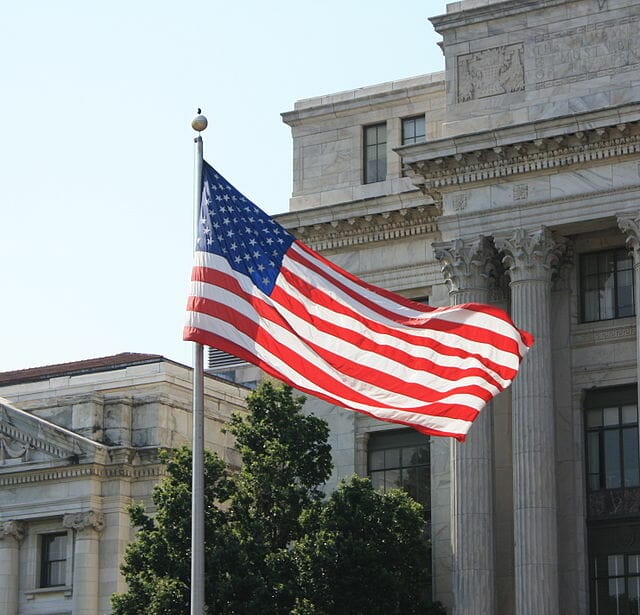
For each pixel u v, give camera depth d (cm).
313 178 10706
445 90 10056
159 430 11038
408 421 6406
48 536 11175
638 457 9175
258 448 9075
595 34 9281
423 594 9562
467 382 6500
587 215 9006
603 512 9194
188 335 6209
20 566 11125
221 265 6334
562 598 9062
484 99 9500
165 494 8944
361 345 6500
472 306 6619
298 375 6334
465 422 6438
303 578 8556
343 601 8544
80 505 10881
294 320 6425
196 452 6200
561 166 9100
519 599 8694
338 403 6366
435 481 9675
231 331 6247
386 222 10050
